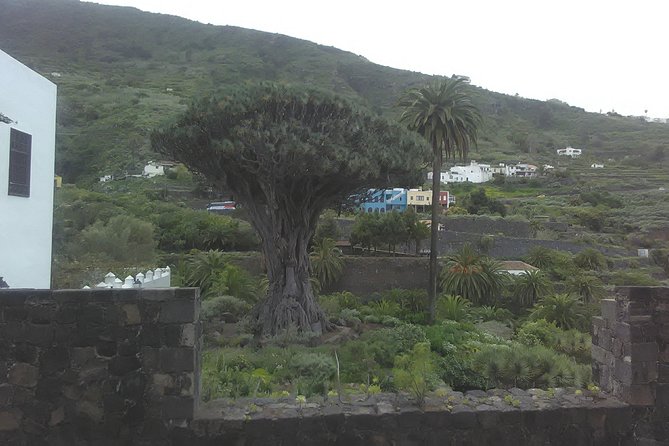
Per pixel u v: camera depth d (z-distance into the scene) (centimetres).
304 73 12738
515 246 5059
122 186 5956
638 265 4997
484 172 9231
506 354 1119
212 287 3088
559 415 529
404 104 3253
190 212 4894
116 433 477
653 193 7319
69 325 482
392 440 510
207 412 507
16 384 477
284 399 556
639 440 531
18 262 1192
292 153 1798
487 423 521
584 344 1988
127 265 2769
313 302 2172
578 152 10812
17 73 1183
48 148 1342
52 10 14800
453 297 3462
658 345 544
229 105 1773
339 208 2591
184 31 14912
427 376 1057
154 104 8475
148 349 484
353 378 1252
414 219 4597
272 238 2134
